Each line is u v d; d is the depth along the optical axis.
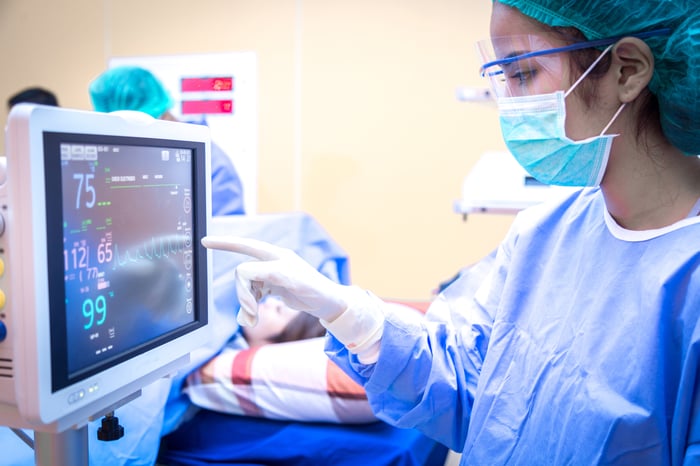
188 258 0.86
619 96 0.77
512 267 0.99
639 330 0.75
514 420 0.89
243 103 3.18
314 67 3.07
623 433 0.73
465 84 2.89
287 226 1.86
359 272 3.13
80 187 0.65
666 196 0.79
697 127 0.73
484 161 2.14
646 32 0.74
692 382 0.70
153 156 0.77
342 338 0.93
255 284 0.84
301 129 3.12
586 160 0.81
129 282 0.74
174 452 1.53
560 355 0.85
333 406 1.44
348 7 3.00
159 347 0.79
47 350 0.60
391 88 2.98
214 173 2.21
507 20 0.80
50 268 0.60
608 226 0.87
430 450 1.52
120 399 0.75
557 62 0.78
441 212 2.99
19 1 3.41
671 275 0.74
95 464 1.13
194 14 3.20
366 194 3.08
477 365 1.03
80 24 3.36
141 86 2.19
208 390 1.52
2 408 0.68
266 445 1.46
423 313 2.02
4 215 0.63
